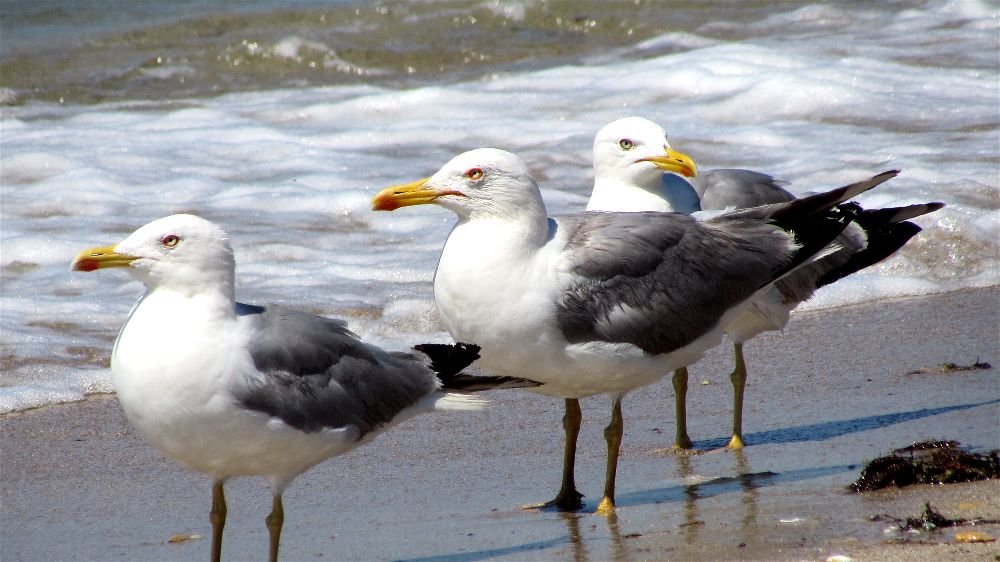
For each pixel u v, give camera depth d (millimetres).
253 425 8172
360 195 19031
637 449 11477
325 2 31891
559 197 18719
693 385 13203
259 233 17688
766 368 13492
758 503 9617
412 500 10211
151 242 8109
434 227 18078
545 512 9844
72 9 30359
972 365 13117
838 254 11695
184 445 8188
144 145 21969
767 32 29344
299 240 17438
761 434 11602
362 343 8727
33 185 19750
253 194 19297
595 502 10062
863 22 29641
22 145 21656
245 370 8109
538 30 30438
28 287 15789
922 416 11609
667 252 10133
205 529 9695
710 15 30891
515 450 11500
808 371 13305
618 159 12180
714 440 11625
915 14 29922
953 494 9484
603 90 24859
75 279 16125
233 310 8320
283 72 28094
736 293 10367
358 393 8547
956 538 8445
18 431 11914
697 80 24625
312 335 8422
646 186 12242
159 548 9242
